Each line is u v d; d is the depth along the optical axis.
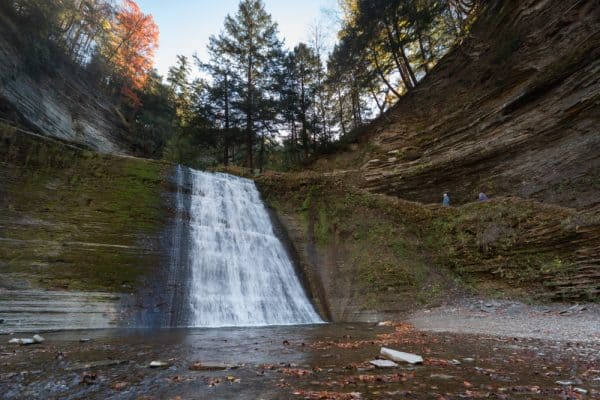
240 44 36.62
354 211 19.39
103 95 33.91
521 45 22.42
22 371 4.51
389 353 5.44
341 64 33.78
